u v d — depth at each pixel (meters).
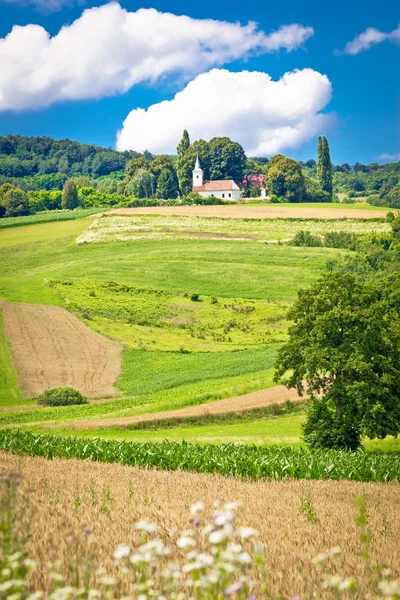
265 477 25.38
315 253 138.62
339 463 28.80
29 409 61.66
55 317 98.44
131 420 47.91
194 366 79.12
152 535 10.03
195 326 101.38
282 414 50.56
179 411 51.00
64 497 14.32
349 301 42.84
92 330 93.75
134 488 17.45
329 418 40.72
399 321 46.97
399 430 40.19
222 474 25.67
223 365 78.19
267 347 89.44
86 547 8.44
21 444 28.53
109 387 71.19
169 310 108.31
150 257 138.12
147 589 5.09
